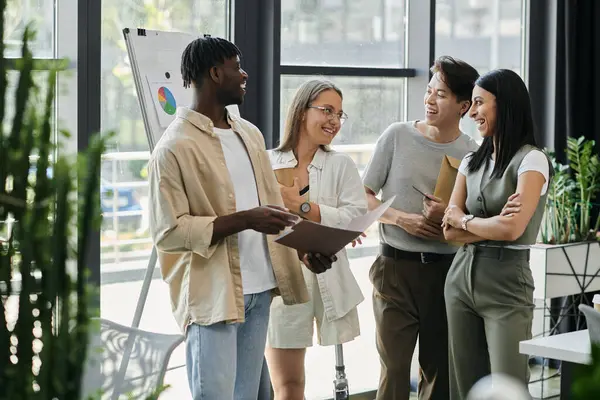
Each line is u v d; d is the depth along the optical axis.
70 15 3.75
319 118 3.48
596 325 2.64
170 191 2.72
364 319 5.08
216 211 2.79
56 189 0.88
